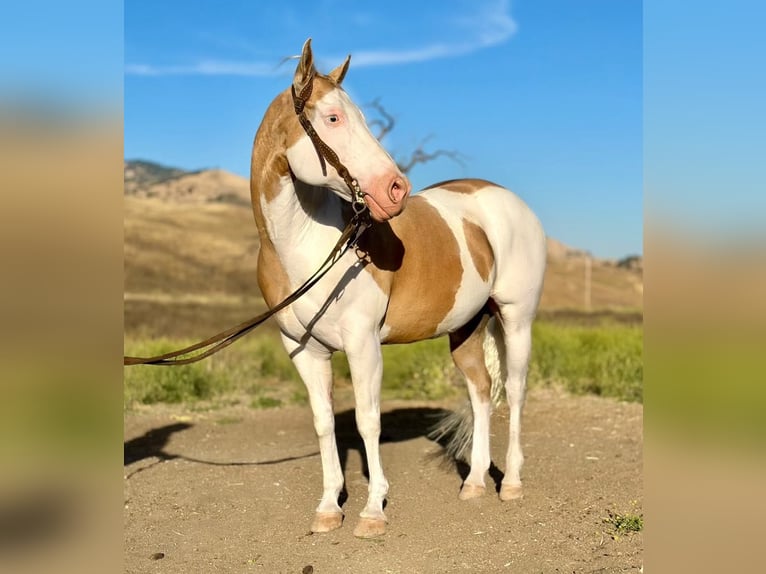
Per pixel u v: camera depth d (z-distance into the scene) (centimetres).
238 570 352
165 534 403
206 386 867
